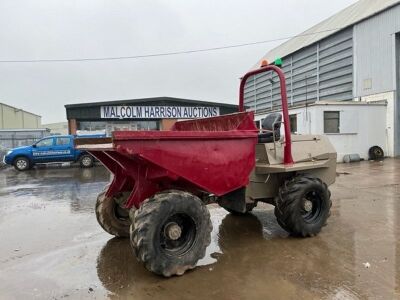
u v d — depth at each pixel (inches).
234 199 202.5
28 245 206.8
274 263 169.3
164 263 153.8
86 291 147.7
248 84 1069.8
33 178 534.6
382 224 225.1
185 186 174.9
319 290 141.9
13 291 149.5
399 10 627.8
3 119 1879.9
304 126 635.5
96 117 949.2
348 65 742.5
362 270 158.2
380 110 651.5
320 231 212.4
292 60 911.0
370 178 410.3
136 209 165.2
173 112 1000.9
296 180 200.8
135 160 157.2
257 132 191.0
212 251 187.6
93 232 227.5
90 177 526.0
